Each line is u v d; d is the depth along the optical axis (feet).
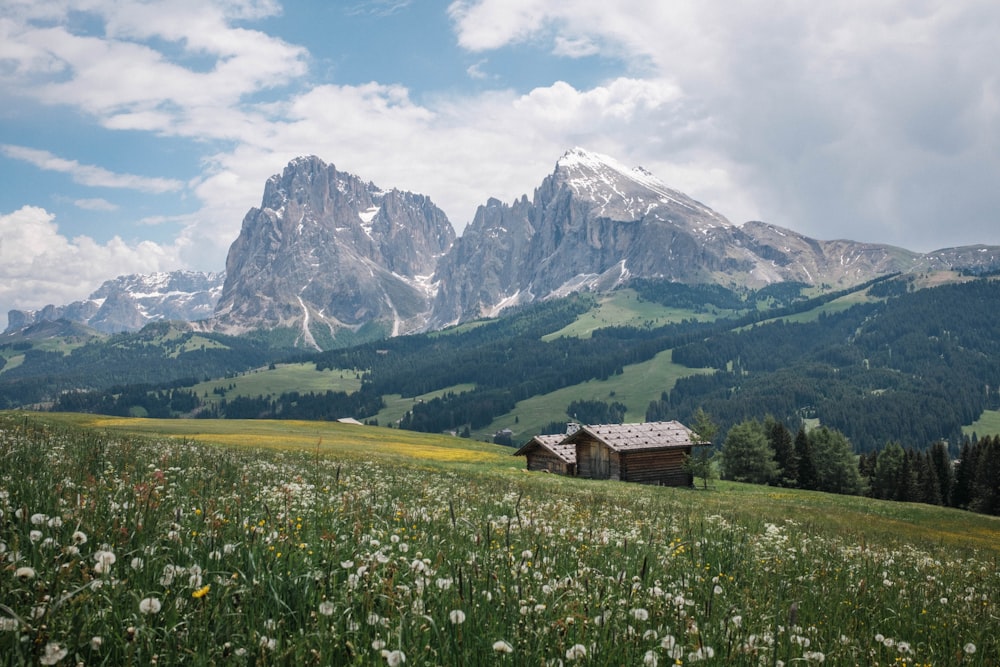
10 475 32.37
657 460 228.84
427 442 313.53
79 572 17.71
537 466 248.52
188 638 15.34
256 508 33.96
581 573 25.88
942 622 31.01
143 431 208.33
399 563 23.49
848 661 21.59
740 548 41.81
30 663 12.87
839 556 51.31
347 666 15.48
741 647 18.85
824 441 422.41
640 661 17.62
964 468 421.18
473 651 16.85
